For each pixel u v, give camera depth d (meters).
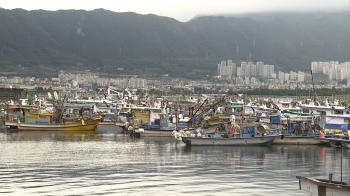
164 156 81.62
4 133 119.56
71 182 60.09
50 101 190.50
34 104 153.62
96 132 124.62
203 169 69.56
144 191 55.53
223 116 127.75
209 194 54.22
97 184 59.00
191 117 118.56
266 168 70.81
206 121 114.94
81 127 128.00
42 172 66.56
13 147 92.25
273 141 96.50
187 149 90.19
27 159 77.88
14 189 56.19
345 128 105.44
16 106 133.38
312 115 118.62
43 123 126.88
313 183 46.44
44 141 102.62
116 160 77.25
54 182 60.06
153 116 125.56
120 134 119.00
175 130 101.06
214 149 90.44
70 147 92.88
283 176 64.88
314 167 72.12
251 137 94.38
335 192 44.94
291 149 90.94
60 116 131.12
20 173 65.75
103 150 88.88
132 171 67.69
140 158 79.38
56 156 81.25
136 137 111.06
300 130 98.88
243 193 54.72
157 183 59.69
